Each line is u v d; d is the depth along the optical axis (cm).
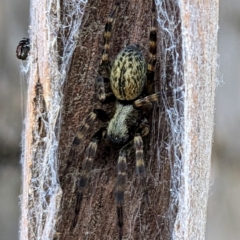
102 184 15
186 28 14
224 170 17
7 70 17
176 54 14
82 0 15
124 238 15
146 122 15
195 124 14
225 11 17
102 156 15
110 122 15
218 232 17
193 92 14
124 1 15
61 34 15
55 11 14
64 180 15
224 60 17
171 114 14
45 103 14
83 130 15
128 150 15
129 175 15
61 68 15
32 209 15
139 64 15
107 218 15
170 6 14
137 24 15
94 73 15
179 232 14
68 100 15
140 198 15
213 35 14
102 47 15
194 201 14
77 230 15
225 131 17
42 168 15
